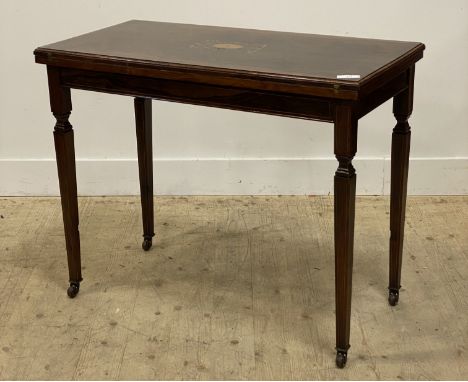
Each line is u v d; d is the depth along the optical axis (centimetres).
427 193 360
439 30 336
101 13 339
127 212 347
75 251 275
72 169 264
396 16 335
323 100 213
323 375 238
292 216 341
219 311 270
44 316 268
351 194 221
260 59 233
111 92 245
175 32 274
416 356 246
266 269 298
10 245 316
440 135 352
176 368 241
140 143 297
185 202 356
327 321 264
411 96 249
